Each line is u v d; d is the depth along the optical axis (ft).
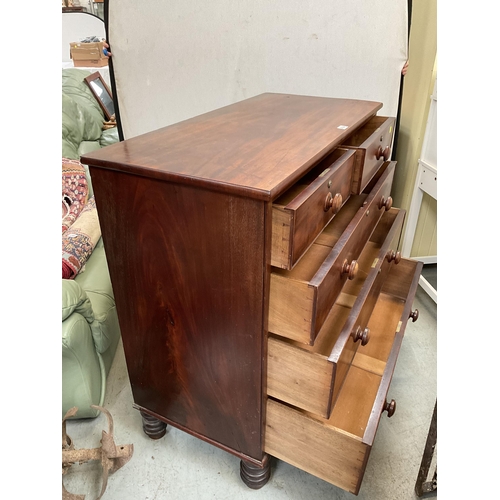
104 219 3.02
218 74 5.67
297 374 2.87
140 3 5.40
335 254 2.82
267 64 5.53
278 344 2.82
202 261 2.77
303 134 3.20
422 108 5.55
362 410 3.39
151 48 5.65
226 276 2.72
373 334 4.34
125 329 3.51
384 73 5.36
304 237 2.59
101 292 4.79
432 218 6.21
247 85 5.71
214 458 3.97
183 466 3.89
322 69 5.46
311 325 2.63
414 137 5.81
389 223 4.84
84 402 4.12
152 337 3.39
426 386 4.71
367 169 3.53
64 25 11.34
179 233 2.75
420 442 4.09
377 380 3.66
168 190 2.62
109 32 5.65
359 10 5.05
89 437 4.15
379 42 5.19
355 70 5.40
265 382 3.05
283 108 4.07
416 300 6.16
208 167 2.57
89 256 5.28
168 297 3.09
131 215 2.87
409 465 3.88
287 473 3.84
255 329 2.81
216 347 3.08
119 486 3.71
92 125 7.81
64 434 3.70
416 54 5.49
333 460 3.10
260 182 2.35
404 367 4.97
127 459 3.71
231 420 3.39
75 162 6.34
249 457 3.49
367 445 2.85
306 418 3.04
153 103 6.00
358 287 3.74
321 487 3.71
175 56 5.64
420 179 5.81
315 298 2.52
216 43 5.47
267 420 3.25
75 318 3.89
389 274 5.02
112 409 4.48
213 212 2.53
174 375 3.48
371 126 4.45
